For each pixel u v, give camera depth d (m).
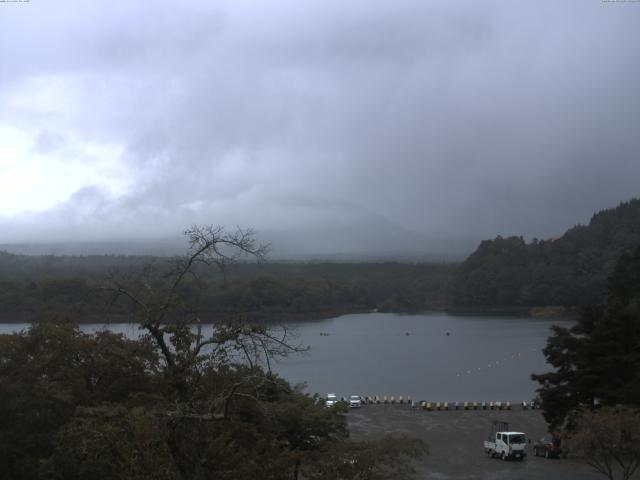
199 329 21.36
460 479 43.44
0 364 28.38
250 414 21.52
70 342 29.38
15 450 24.56
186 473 18.67
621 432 35.25
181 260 20.30
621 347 49.91
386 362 136.12
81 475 20.39
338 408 31.88
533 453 51.81
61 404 25.66
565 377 51.59
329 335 185.88
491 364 131.00
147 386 26.94
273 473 20.34
